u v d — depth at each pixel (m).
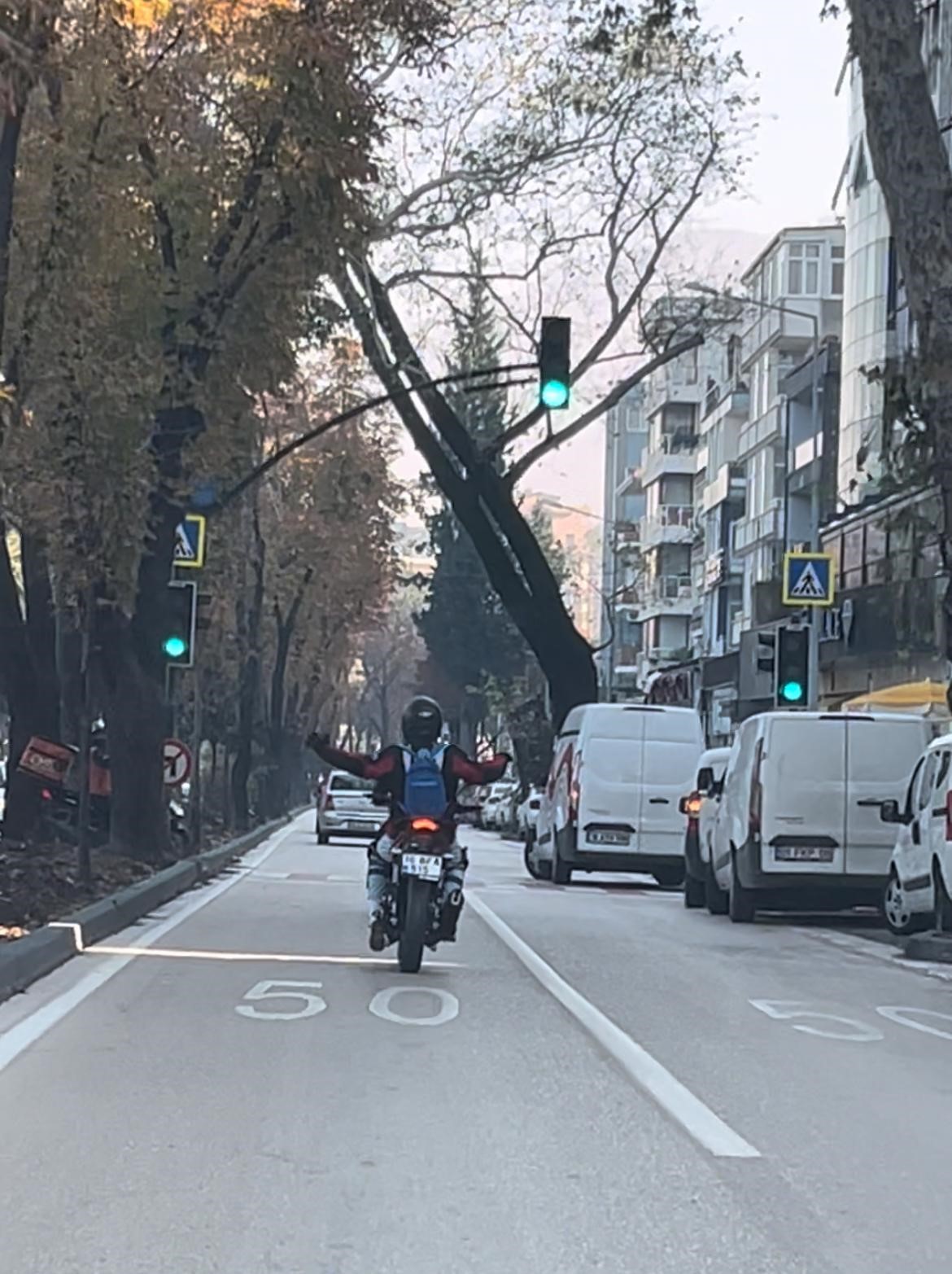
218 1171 7.49
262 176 21.94
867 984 14.95
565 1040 11.04
